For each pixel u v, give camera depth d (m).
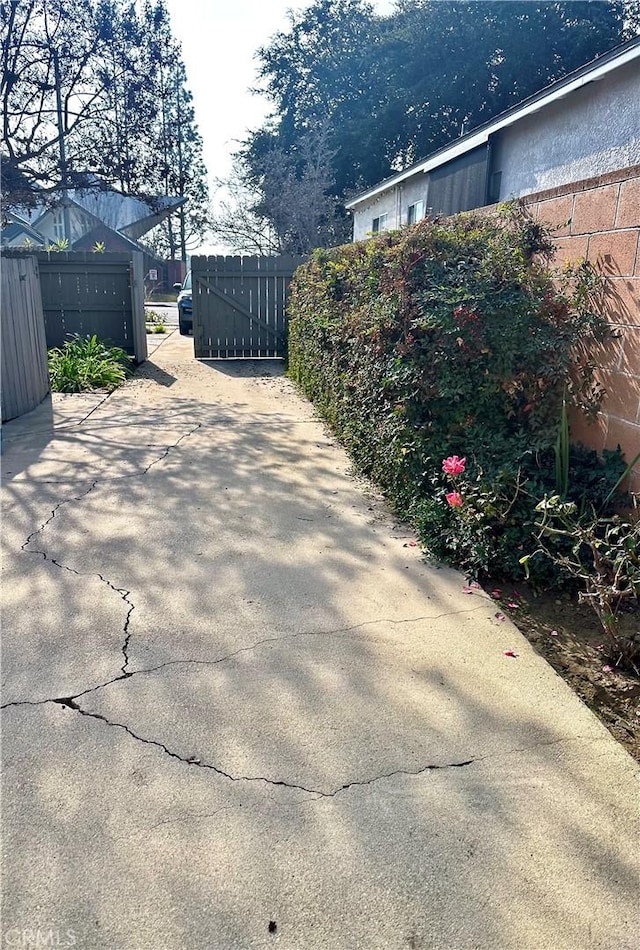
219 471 4.78
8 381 6.23
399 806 1.82
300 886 1.58
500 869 1.63
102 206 31.83
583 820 1.78
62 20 11.57
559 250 3.71
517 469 3.41
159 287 34.78
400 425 3.86
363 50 24.06
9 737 2.04
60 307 9.90
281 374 9.52
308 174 22.83
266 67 26.50
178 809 1.79
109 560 3.27
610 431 3.33
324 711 2.20
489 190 10.12
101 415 6.60
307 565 3.29
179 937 1.46
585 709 2.25
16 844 1.67
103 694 2.26
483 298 3.43
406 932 1.48
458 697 2.29
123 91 12.55
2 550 3.34
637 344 3.09
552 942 1.46
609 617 2.50
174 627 2.69
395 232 4.54
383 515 4.00
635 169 3.04
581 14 20.95
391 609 2.89
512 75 21.70
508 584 3.17
